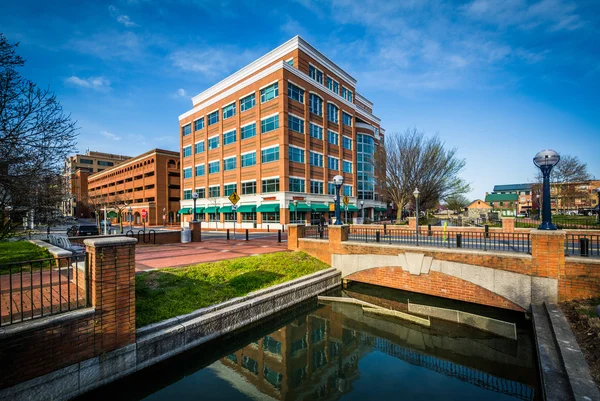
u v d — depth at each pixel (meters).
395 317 9.02
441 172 27.47
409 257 10.52
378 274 11.31
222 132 37.59
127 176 61.62
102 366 4.91
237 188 35.38
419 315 9.21
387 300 10.56
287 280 9.97
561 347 4.88
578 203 46.16
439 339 7.77
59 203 12.39
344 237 12.69
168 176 52.91
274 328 8.42
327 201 35.91
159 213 51.25
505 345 7.37
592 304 6.82
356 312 9.52
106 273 5.04
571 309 6.93
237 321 7.43
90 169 87.62
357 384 5.72
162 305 6.76
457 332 8.14
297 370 6.27
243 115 35.00
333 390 5.50
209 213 39.38
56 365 4.43
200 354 6.45
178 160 54.62
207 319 6.63
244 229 34.22
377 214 48.53
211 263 10.18
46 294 5.80
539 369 5.04
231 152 36.41
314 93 34.72
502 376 5.98
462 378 5.92
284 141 30.56
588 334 5.28
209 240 19.89
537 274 7.98
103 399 4.90
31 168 9.69
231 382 5.73
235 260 10.87
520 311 8.46
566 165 34.47
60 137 9.91
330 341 7.70
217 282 8.66
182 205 44.84
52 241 13.48
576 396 3.55
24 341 4.13
